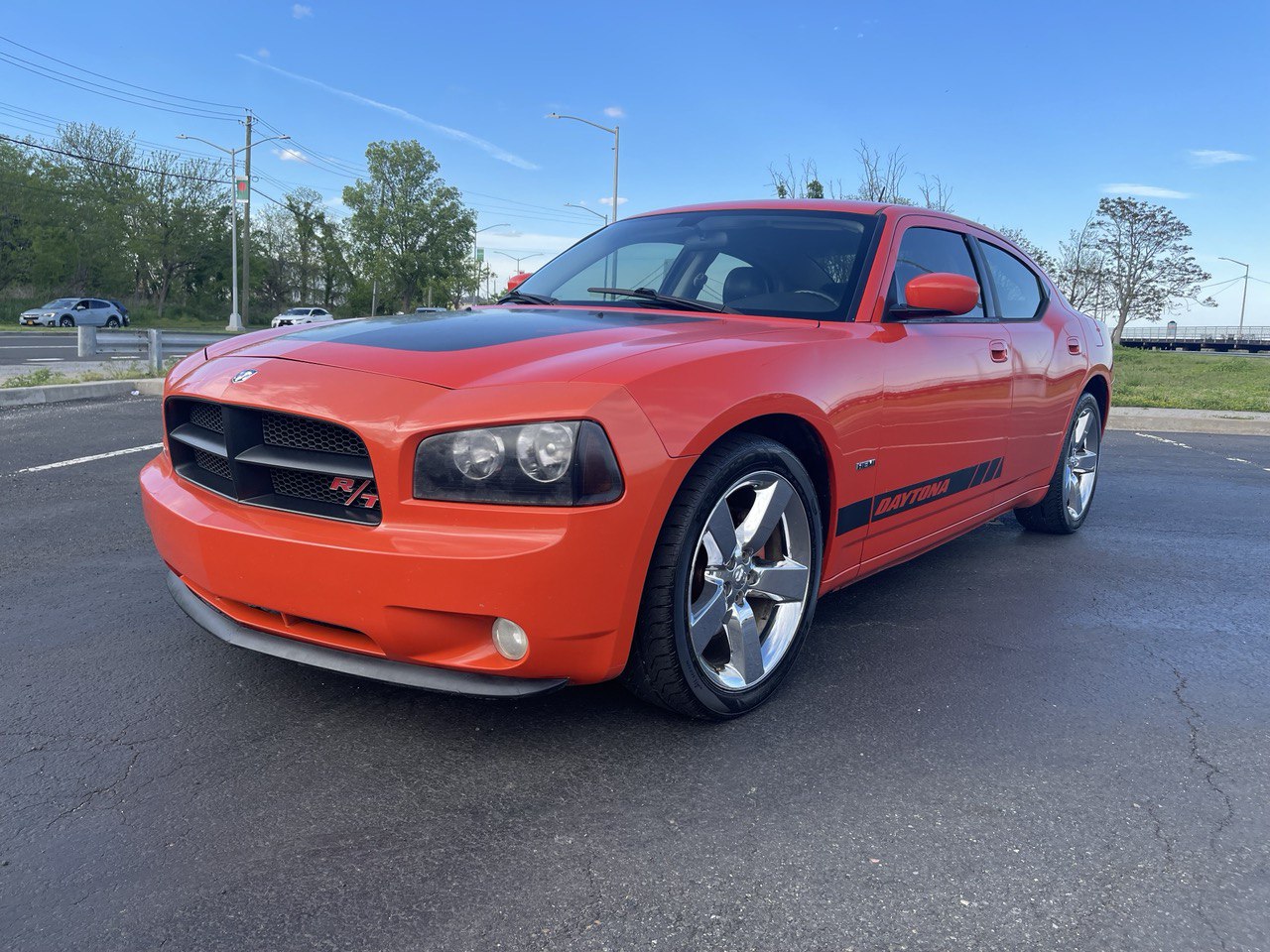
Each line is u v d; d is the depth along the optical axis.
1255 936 1.63
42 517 4.50
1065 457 4.43
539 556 1.91
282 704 2.48
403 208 72.38
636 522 2.02
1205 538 4.74
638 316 2.81
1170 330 73.38
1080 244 44.16
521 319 2.68
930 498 3.18
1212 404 11.77
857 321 2.86
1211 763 2.30
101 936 1.57
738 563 2.39
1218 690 2.76
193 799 2.01
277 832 1.89
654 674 2.23
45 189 49.72
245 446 2.22
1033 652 3.05
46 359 16.47
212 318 61.25
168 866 1.77
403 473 2.00
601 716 2.45
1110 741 2.40
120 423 7.64
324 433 2.12
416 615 1.98
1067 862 1.85
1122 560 4.27
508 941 1.57
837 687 2.71
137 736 2.29
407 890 1.71
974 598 3.63
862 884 1.76
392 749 2.25
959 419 3.22
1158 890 1.76
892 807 2.04
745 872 1.79
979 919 1.66
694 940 1.59
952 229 3.63
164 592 3.39
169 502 2.37
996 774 2.20
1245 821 2.02
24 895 1.67
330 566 2.01
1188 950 1.59
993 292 3.82
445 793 2.05
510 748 2.26
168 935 1.58
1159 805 2.08
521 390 2.01
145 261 56.81
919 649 3.05
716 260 3.20
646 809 2.00
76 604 3.25
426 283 73.44
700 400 2.15
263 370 2.28
